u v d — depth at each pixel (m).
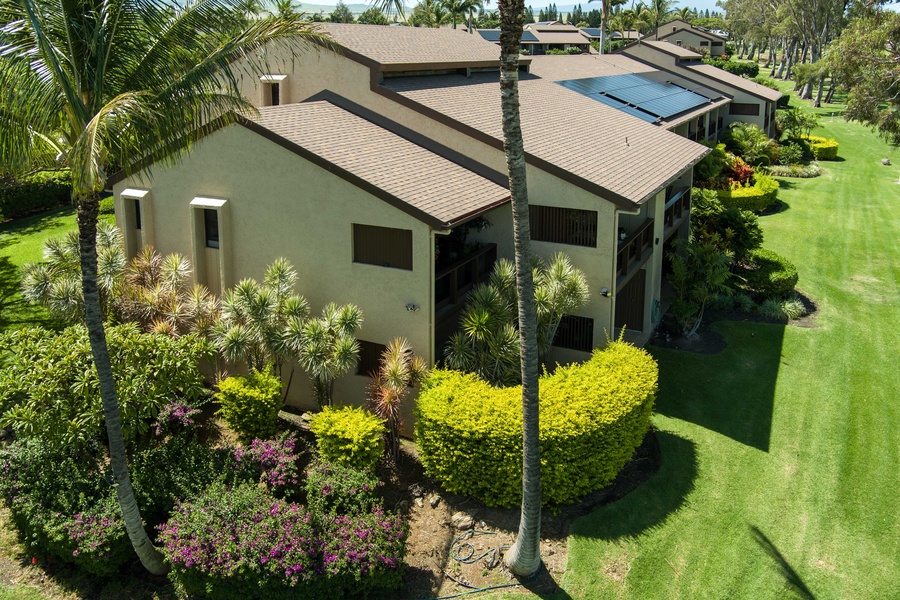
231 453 15.79
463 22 90.88
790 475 16.45
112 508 13.99
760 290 26.28
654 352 22.52
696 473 16.48
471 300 18.11
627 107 31.61
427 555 14.23
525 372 12.15
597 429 14.95
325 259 18.33
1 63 10.43
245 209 19.11
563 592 13.28
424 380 16.64
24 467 15.04
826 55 44.59
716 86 52.97
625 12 110.44
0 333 21.80
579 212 19.22
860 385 20.55
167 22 11.37
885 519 15.07
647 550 14.20
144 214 20.48
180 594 13.29
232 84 12.20
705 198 28.31
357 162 18.03
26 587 13.55
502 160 19.95
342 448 15.46
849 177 49.53
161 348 15.90
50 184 34.41
